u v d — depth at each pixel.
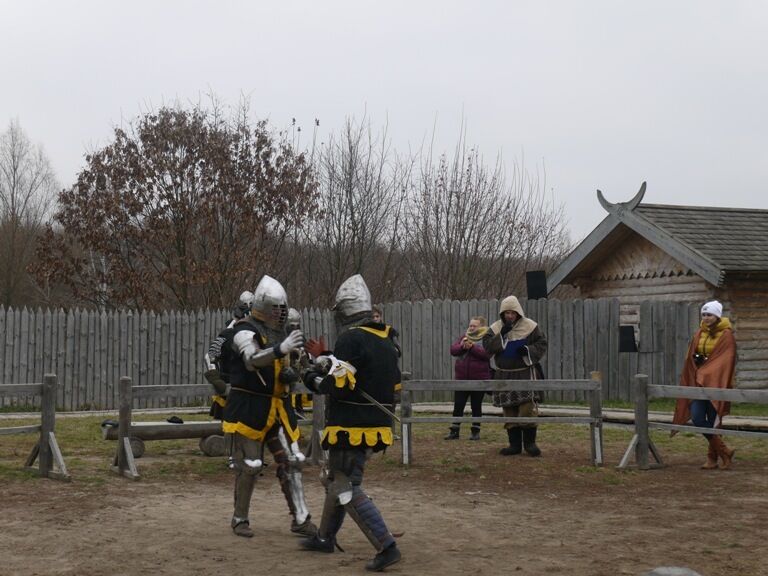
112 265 24.61
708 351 10.91
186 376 20.50
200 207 24.23
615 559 6.40
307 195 25.80
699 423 10.55
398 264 28.25
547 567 6.17
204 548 6.70
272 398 7.05
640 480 9.91
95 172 24.81
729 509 8.26
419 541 6.99
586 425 15.26
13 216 38.12
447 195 27.58
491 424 15.75
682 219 20.53
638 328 20.34
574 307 19.91
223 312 20.78
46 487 9.16
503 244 27.88
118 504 8.34
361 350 6.38
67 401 19.55
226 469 10.48
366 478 10.08
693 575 5.33
